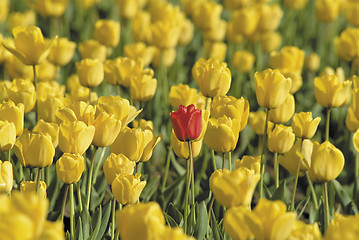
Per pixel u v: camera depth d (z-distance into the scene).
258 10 6.96
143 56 5.75
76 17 9.42
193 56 7.95
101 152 4.09
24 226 1.38
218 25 6.99
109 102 3.08
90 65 4.14
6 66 5.21
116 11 9.14
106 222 3.27
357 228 1.88
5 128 2.88
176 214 3.52
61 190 3.87
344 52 5.59
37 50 3.73
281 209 1.91
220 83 3.53
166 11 6.77
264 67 7.86
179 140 2.89
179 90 4.02
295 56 5.33
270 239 1.92
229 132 2.98
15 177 3.86
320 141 5.45
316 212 3.58
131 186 2.78
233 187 2.21
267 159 5.73
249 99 6.54
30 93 3.73
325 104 3.67
